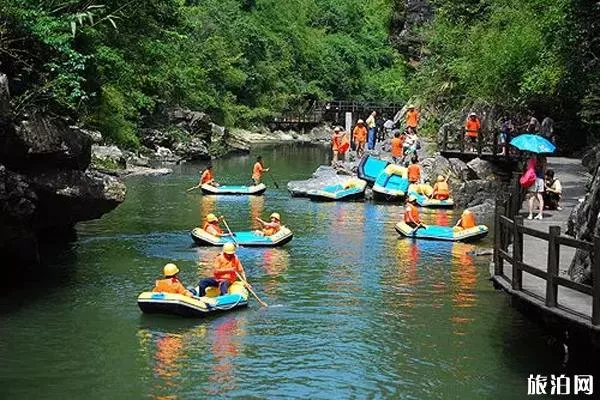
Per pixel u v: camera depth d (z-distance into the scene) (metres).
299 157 50.44
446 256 19.62
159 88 49.16
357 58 86.50
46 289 15.84
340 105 75.00
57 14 17.86
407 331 13.67
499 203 13.05
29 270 17.27
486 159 29.11
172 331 13.52
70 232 20.80
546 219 19.09
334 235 22.53
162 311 14.34
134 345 12.79
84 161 17.30
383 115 71.31
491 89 35.38
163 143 45.47
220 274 15.24
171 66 50.50
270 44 74.94
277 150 56.97
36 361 12.02
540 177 19.44
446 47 42.44
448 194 28.17
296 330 13.69
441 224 24.52
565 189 23.98
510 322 14.17
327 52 83.31
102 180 17.70
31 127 14.92
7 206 14.34
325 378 11.55
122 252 19.33
